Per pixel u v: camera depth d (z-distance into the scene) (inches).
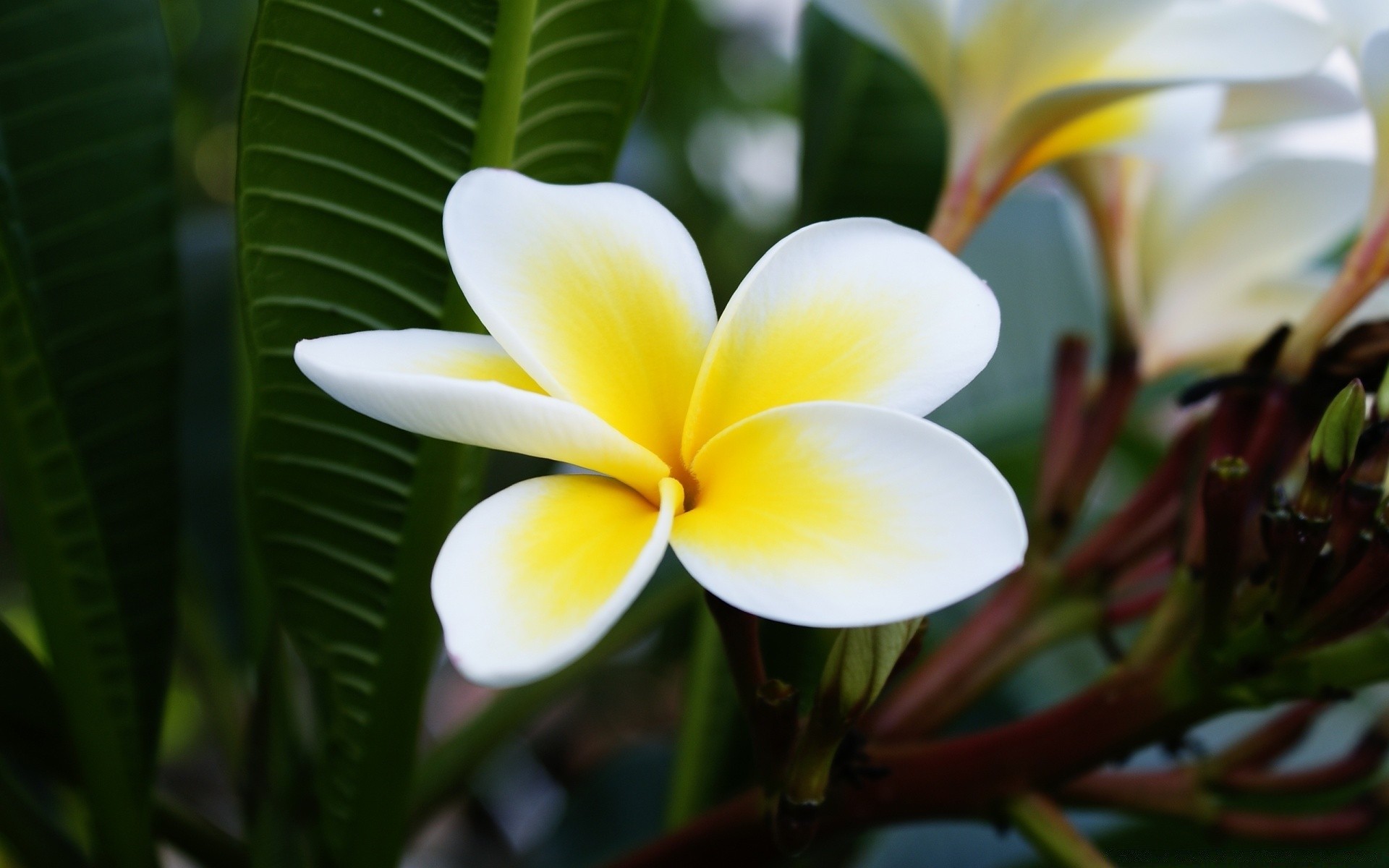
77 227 13.8
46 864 14.1
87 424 13.9
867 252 11.2
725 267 30.8
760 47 35.4
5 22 13.5
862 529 10.2
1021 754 12.9
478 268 10.9
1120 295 15.2
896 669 11.7
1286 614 12.0
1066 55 13.8
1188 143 14.4
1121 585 15.1
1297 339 13.4
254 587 16.5
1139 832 16.8
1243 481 12.0
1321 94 14.9
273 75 11.9
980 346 10.9
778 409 10.6
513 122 12.2
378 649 13.1
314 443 12.7
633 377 11.1
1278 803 16.3
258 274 12.3
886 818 13.1
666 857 13.2
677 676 28.1
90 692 13.6
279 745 14.1
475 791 28.5
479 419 10.4
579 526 10.5
